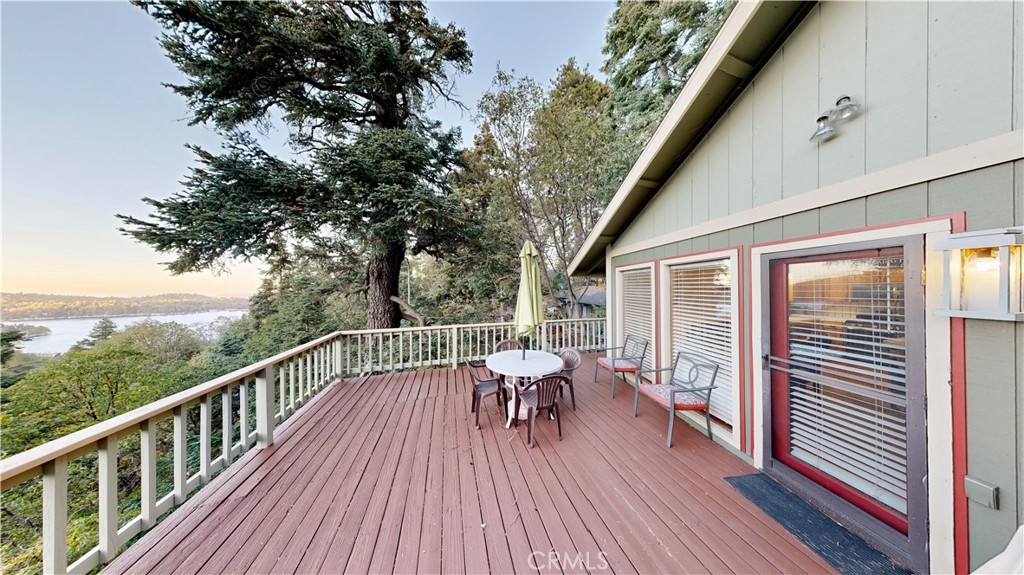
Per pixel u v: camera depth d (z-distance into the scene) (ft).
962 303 5.02
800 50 7.68
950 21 5.25
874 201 6.26
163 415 6.70
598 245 18.40
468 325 20.01
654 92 30.45
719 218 10.16
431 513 6.86
